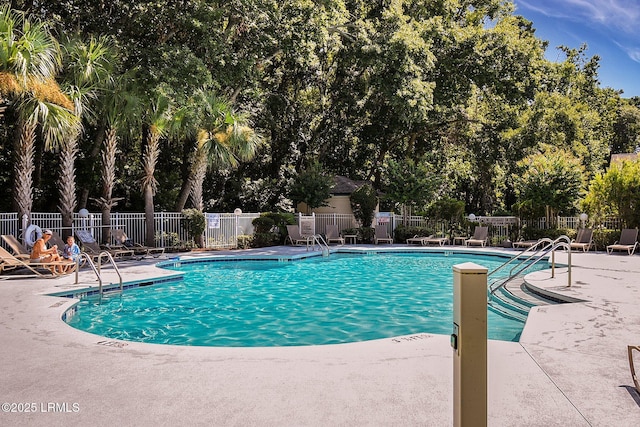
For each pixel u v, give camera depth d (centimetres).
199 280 1405
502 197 3744
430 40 2848
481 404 268
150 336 782
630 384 448
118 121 1792
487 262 1886
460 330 271
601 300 891
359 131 3356
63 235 1734
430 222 2700
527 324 704
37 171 2186
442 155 3469
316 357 538
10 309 816
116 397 418
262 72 2495
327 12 2370
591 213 2266
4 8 1280
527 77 2998
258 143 2291
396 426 354
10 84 1221
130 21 2002
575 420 366
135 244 1872
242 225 2414
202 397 417
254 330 823
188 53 1841
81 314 940
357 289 1259
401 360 523
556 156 2411
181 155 2789
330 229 2611
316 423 361
